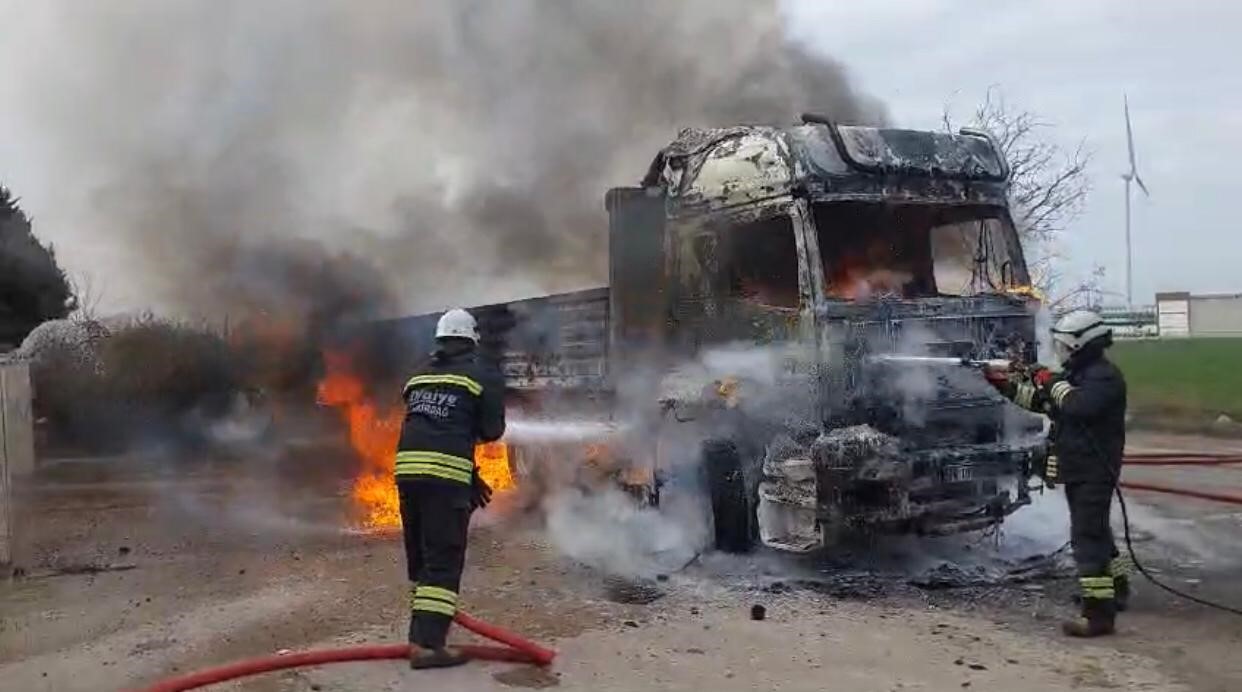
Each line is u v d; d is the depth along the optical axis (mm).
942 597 7035
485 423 5891
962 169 8164
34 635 6320
